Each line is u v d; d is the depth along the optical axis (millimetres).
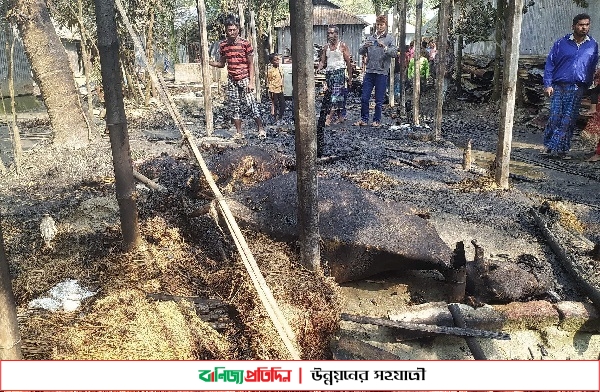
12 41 7355
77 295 3357
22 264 3738
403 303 3527
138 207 4617
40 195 5426
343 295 3604
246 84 8688
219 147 7656
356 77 18312
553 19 13211
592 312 3348
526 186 6273
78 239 4117
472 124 11617
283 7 18641
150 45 12148
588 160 7699
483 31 14648
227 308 3143
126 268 3555
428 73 16891
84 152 7453
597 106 8281
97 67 11969
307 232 3314
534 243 4395
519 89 12922
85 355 2770
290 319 2891
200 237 3959
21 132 9836
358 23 26328
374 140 8914
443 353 3195
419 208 5148
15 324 2318
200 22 8477
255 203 3828
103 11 3262
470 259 4000
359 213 3625
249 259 3023
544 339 3314
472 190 5828
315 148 3229
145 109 12031
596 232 4730
